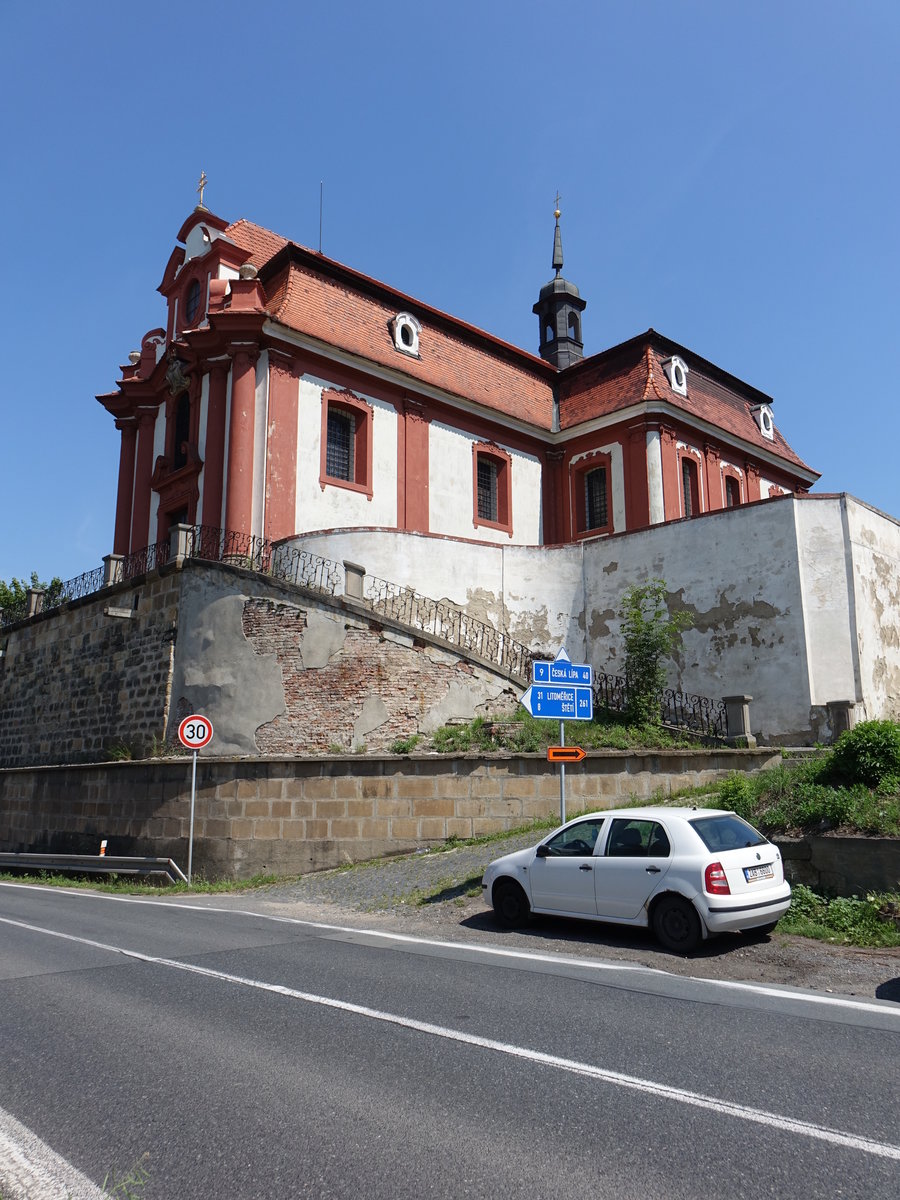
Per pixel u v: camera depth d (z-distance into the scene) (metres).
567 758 12.46
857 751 11.76
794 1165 3.96
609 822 9.72
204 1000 7.04
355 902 12.59
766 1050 5.59
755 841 9.32
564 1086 4.96
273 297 25.75
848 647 19.50
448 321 29.84
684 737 19.33
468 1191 3.74
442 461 27.92
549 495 31.28
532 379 32.31
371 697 17.91
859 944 8.96
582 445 30.92
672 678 21.67
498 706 19.34
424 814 15.54
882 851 9.98
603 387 31.17
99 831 19.11
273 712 18.22
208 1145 4.24
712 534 21.61
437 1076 5.15
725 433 31.31
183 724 16.25
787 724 19.80
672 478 29.30
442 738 17.81
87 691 22.53
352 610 18.19
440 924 10.68
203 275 28.14
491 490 30.02
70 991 7.43
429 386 27.30
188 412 27.34
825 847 10.36
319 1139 4.29
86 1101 4.85
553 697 12.52
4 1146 4.27
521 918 10.20
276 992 7.25
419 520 26.75
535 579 23.72
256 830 16.11
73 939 10.10
